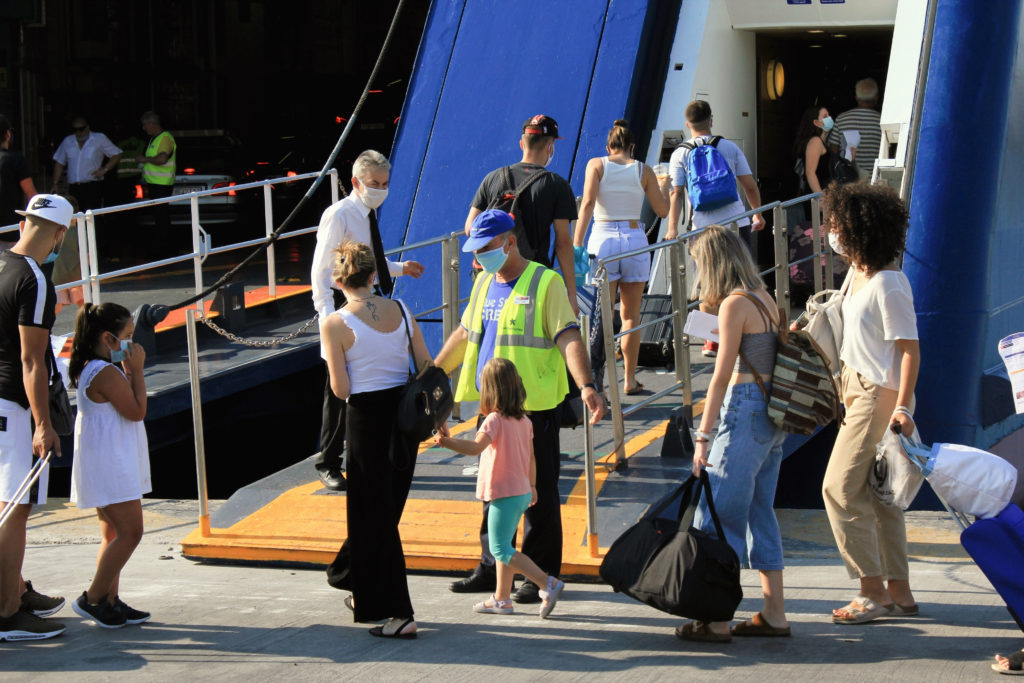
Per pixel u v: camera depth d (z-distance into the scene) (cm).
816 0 1248
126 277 1482
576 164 1171
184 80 3203
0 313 558
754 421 530
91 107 2919
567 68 1206
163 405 942
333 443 785
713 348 591
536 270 607
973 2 962
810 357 530
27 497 564
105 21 2952
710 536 534
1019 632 549
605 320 759
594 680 500
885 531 578
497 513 581
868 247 548
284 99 3375
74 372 577
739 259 535
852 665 508
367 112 2636
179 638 573
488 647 549
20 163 1102
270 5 3491
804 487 1079
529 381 598
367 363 553
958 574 652
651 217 1173
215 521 752
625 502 716
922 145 993
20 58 2467
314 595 647
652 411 918
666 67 1227
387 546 562
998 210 992
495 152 1207
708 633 544
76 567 713
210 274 1500
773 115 1432
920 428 1011
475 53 1261
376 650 548
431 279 1196
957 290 987
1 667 533
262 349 1067
